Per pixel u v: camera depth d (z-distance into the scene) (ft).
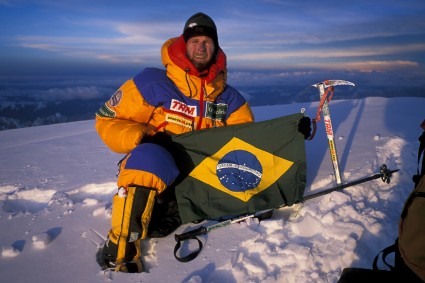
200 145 9.45
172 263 7.55
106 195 11.82
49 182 12.61
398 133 15.62
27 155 16.76
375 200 9.59
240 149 9.56
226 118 10.56
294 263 7.27
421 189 5.70
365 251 7.60
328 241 7.88
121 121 9.20
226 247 7.93
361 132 16.25
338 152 13.47
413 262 5.49
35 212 10.29
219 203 9.22
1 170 14.42
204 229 8.23
